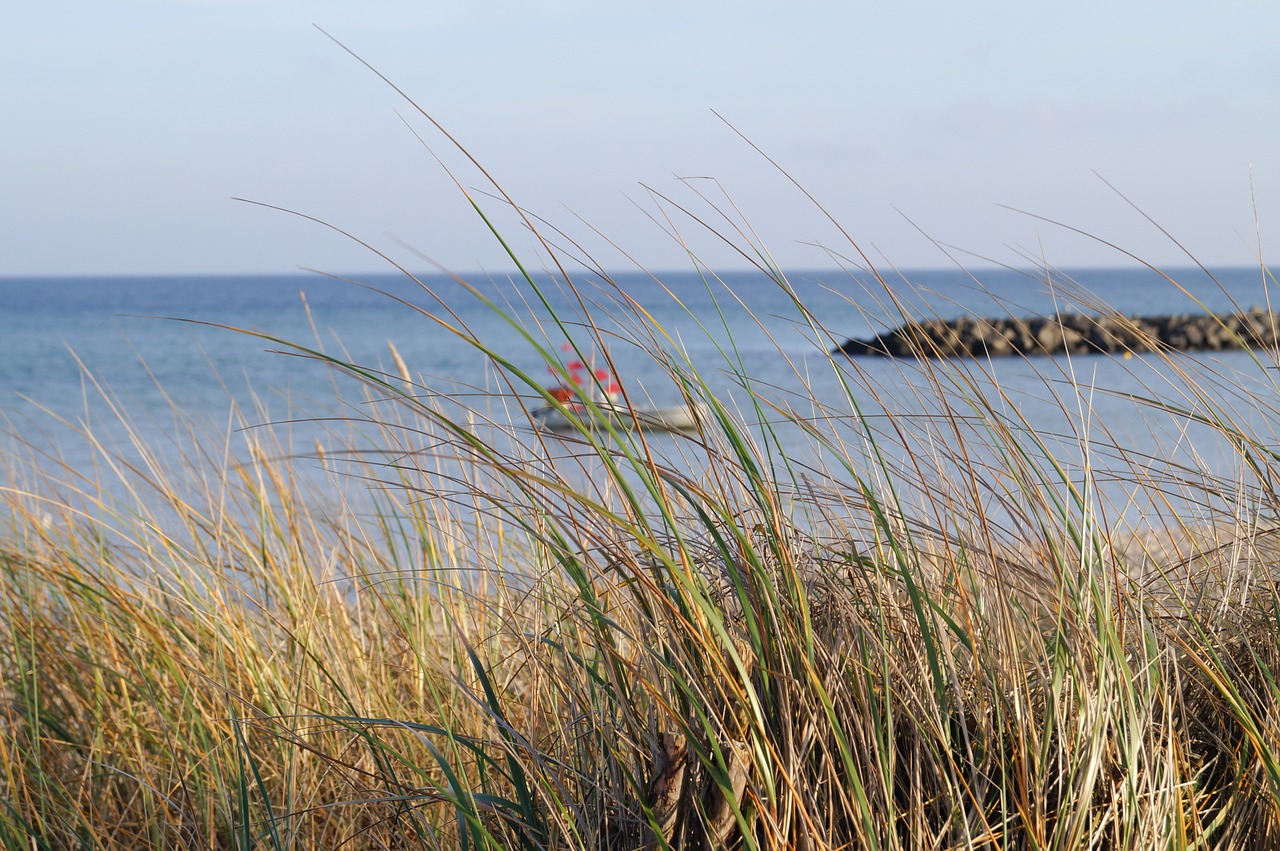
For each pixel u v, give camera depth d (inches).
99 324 2512.3
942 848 63.3
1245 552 86.4
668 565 58.1
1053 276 89.2
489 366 65.6
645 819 65.1
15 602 108.2
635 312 69.4
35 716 93.7
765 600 63.5
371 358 1330.0
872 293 78.6
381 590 115.9
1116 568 72.7
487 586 105.3
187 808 89.2
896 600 71.7
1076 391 79.2
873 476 77.5
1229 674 75.8
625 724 70.0
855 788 58.1
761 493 65.5
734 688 59.9
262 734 94.0
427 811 80.0
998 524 75.7
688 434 69.7
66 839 87.4
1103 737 63.8
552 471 67.4
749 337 1309.1
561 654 81.0
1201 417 87.1
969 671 70.8
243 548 118.0
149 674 100.0
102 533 127.3
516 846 69.6
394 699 101.5
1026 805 60.2
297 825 82.4
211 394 904.3
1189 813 67.7
